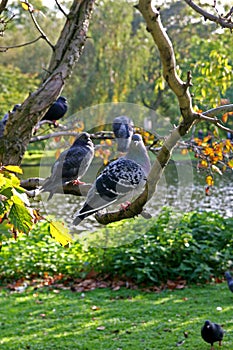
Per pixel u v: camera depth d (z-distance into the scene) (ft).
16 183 10.41
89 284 36.76
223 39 41.73
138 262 36.65
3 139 13.99
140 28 99.60
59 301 33.55
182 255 37.42
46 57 111.45
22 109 14.07
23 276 38.50
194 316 29.81
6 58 113.60
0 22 14.52
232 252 39.50
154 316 30.07
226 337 26.50
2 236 13.17
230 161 19.48
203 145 20.26
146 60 91.97
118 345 26.07
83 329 28.40
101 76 92.02
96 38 92.38
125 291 35.22
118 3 93.50
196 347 25.46
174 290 35.24
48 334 27.91
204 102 27.14
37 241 42.14
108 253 37.68
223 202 54.95
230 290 31.94
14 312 31.60
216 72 26.89
